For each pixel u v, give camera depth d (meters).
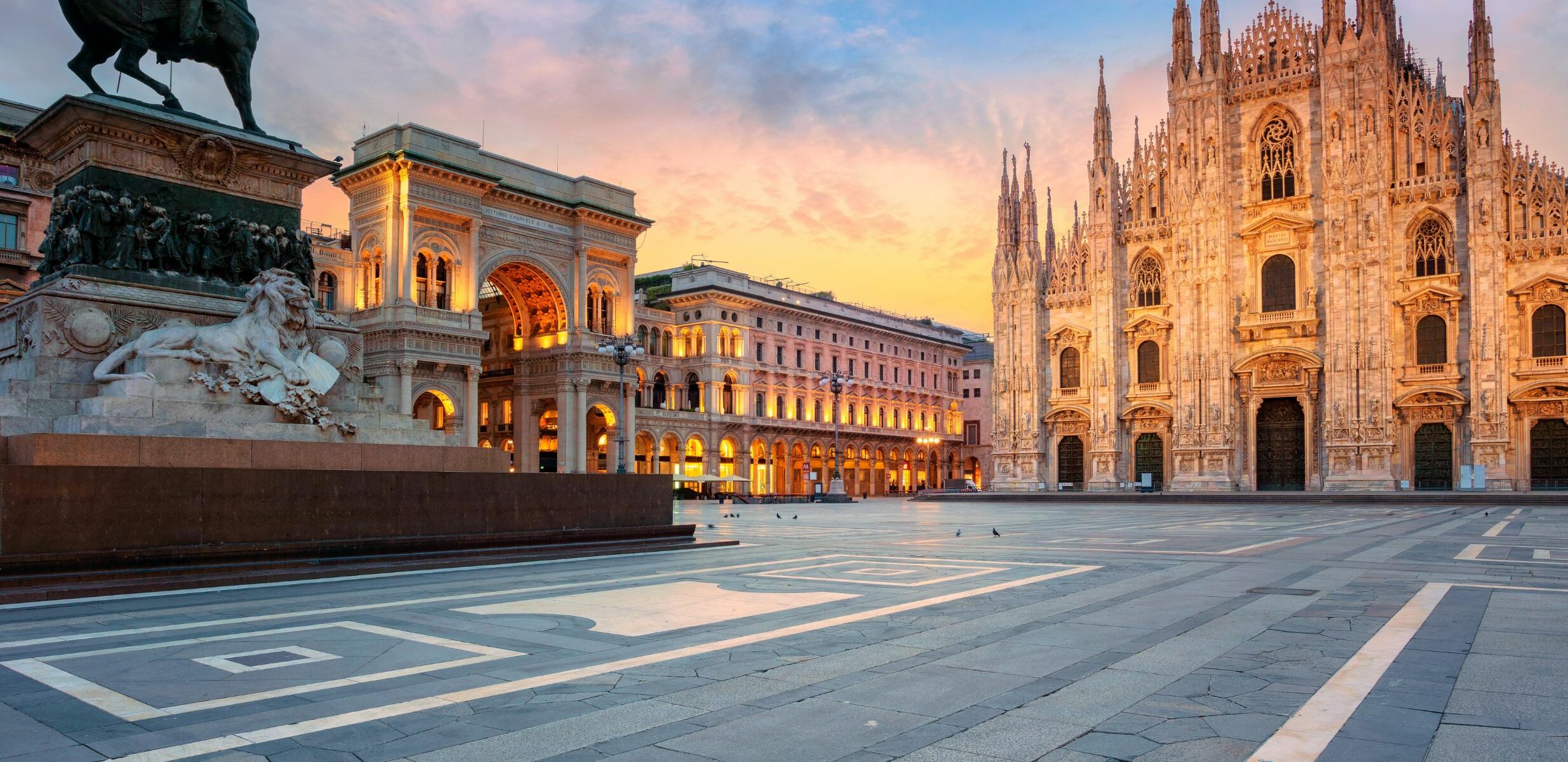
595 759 6.21
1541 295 64.38
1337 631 10.70
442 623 11.38
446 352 68.44
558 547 20.08
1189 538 26.94
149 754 6.28
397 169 67.31
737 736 6.71
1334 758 6.12
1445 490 66.75
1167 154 79.19
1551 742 6.40
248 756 6.25
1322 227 71.94
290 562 16.03
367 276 69.56
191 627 11.05
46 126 19.12
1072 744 6.49
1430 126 68.88
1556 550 21.62
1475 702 7.46
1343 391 69.69
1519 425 64.56
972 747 6.44
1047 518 43.50
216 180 20.12
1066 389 82.00
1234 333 74.88
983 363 136.00
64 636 10.52
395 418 20.69
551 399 80.19
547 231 76.88
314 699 7.72
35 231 49.66
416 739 6.64
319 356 20.14
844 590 14.45
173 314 18.61
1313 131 73.06
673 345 101.06
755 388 102.69
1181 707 7.42
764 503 83.88
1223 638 10.32
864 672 8.70
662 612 12.26
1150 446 78.50
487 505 19.25
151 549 14.67
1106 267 79.75
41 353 17.12
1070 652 9.59
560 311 78.44
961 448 134.62
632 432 81.88
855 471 115.44
